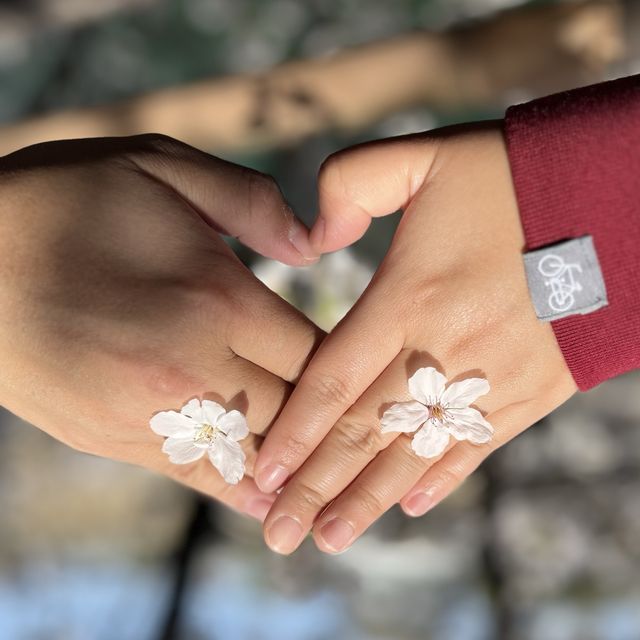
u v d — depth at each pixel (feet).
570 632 1.31
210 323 0.83
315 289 1.30
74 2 1.73
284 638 1.34
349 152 0.86
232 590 1.38
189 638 1.34
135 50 1.77
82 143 0.90
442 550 1.37
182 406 0.82
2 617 1.39
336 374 0.84
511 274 0.79
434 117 1.51
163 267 0.83
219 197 0.91
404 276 0.83
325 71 1.48
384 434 0.85
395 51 1.45
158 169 0.89
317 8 1.73
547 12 1.39
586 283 0.75
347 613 1.35
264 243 0.95
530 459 1.42
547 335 0.81
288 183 1.54
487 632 1.32
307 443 0.85
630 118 0.73
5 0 1.71
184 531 1.45
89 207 0.84
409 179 0.85
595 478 1.40
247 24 1.76
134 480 1.50
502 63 1.42
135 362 0.81
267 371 0.88
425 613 1.34
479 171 0.81
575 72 1.41
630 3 1.35
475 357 0.82
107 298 0.81
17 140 1.58
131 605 1.39
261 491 0.92
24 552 1.47
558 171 0.75
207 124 1.54
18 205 0.83
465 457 0.88
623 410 1.44
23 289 0.81
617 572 1.34
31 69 1.76
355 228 0.91
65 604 1.40
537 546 1.37
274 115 1.51
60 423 0.87
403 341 0.84
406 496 0.89
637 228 0.73
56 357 0.81
